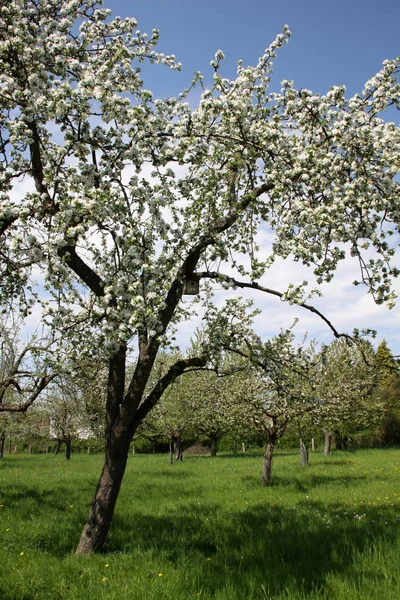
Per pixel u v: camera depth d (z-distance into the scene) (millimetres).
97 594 5629
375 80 7855
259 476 18734
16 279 9070
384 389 43625
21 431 34125
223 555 7180
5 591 5676
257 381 16703
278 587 5762
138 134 7039
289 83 8312
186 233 7883
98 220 6562
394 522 9172
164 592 5590
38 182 7688
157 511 11219
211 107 7277
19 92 6980
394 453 32094
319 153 7469
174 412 30641
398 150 7324
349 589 5590
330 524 9289
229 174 8250
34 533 8727
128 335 6508
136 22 8734
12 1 7750
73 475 20281
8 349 13352
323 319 7727
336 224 7219
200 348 8961
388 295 7059
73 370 10023
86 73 7461
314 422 19500
